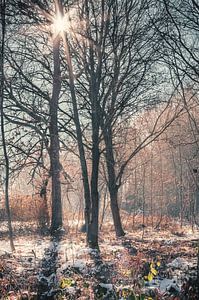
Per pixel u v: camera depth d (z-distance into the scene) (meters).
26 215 27.09
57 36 18.28
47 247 15.66
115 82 15.55
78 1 15.27
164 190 46.19
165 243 16.36
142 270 8.64
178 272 9.42
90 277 9.05
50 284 8.55
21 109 21.39
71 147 22.34
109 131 20.38
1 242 18.30
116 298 6.77
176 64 7.88
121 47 16.20
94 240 14.55
